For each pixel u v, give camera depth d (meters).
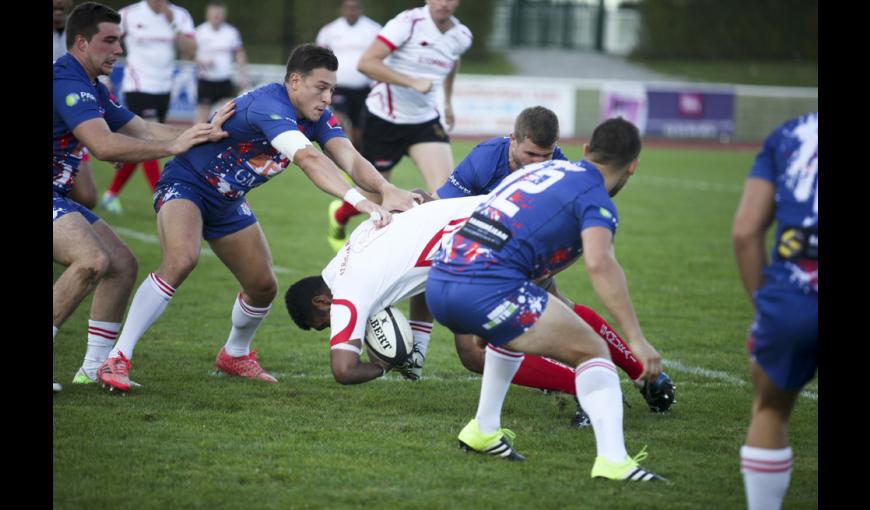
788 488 14.23
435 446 15.79
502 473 14.48
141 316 18.52
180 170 18.92
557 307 14.12
